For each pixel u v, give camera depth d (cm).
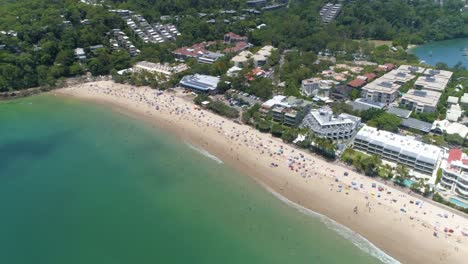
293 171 15950
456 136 17825
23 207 14275
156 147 18388
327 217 13450
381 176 15338
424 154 15800
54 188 15400
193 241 12650
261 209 14012
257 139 18612
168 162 17112
